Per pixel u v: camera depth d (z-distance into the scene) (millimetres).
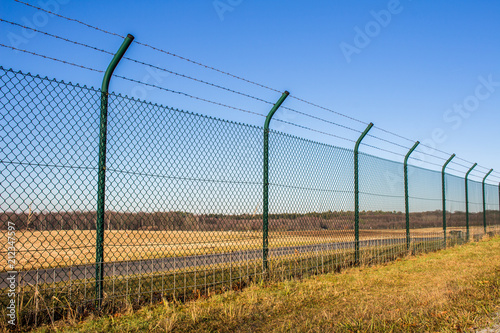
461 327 3561
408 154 9812
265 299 4539
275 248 6027
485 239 13602
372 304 4391
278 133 6121
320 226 6809
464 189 13273
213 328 3535
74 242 3838
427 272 6660
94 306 3871
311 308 4277
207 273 5539
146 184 4301
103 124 4016
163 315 3799
